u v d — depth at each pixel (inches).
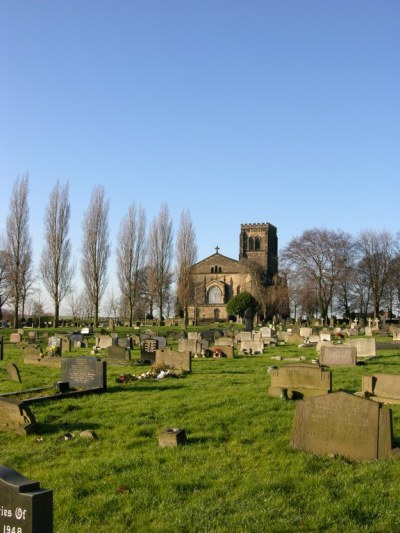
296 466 409.7
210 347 1330.0
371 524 312.7
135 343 1683.1
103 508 341.4
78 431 543.2
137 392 751.7
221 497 355.6
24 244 2689.5
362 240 3693.4
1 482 229.9
